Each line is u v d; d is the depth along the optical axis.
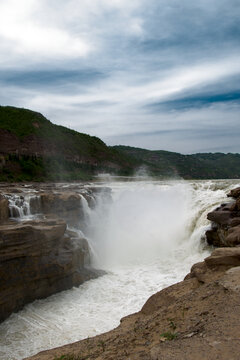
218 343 4.07
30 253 11.77
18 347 9.09
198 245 18.61
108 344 5.28
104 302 11.95
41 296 12.16
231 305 5.20
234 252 7.72
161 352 4.05
